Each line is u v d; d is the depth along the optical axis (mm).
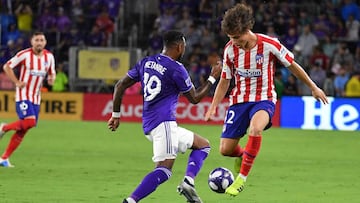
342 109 64875
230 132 27812
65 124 66812
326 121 65375
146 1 86250
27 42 76688
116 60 73125
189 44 76812
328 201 29453
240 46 26484
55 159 42844
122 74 73125
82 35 79125
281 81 67688
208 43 76375
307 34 74812
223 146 28219
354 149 50500
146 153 46688
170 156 24734
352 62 72500
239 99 27266
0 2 84062
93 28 79188
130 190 31625
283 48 26547
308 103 65938
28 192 30656
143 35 83688
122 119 70188
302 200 29609
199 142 25781
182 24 78188
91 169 38562
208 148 25891
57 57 77688
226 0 79312
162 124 24703
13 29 79688
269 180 35344
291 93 69688
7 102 71812
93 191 31219
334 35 77688
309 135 59719
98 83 74688
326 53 74500
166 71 24734
